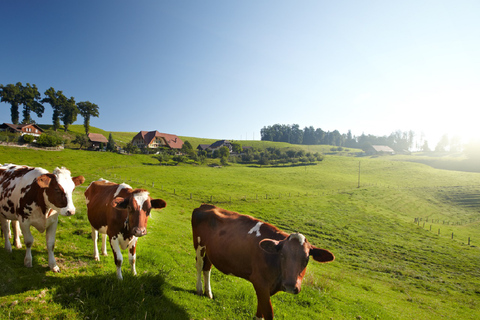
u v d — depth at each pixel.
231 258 6.16
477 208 56.38
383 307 12.79
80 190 21.66
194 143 168.75
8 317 4.75
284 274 4.98
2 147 65.00
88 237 10.38
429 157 147.88
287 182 70.19
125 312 5.43
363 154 167.62
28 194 6.73
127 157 82.62
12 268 6.54
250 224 6.25
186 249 13.13
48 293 5.64
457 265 27.44
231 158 109.12
